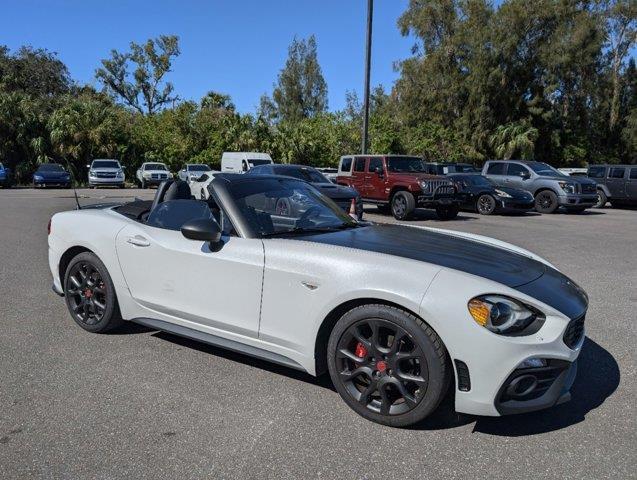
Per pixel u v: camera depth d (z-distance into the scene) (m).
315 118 37.81
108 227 4.34
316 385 3.59
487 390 2.79
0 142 32.69
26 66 49.94
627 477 2.60
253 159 24.95
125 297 4.22
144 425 3.05
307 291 3.24
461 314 2.80
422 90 41.41
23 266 7.34
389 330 3.03
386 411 3.04
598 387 3.66
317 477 2.58
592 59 39.34
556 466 2.68
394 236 3.75
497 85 39.25
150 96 64.19
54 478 2.55
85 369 3.81
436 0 41.31
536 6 38.28
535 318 2.88
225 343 3.67
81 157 34.12
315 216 4.06
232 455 2.76
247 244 3.55
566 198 17.02
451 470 2.64
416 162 16.14
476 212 18.02
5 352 4.12
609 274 7.47
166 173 31.14
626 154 44.62
